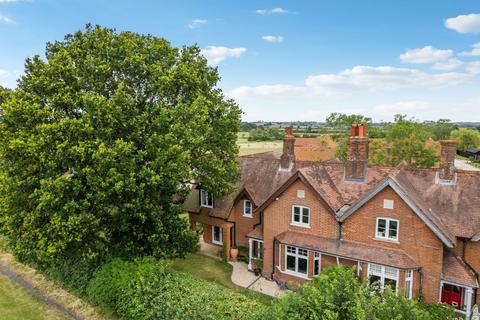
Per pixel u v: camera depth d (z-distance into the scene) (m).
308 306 12.59
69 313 18.28
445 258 20.00
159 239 20.89
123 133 20.33
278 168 29.50
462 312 19.66
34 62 20.84
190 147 21.69
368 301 12.05
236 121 26.28
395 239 20.30
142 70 21.66
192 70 23.56
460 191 21.86
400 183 20.69
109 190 17.83
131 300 16.45
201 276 25.39
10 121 19.50
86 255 18.89
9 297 19.91
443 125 89.75
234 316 14.98
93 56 21.23
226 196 29.38
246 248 28.62
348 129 47.06
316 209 23.06
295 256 23.73
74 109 20.08
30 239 20.09
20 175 19.03
